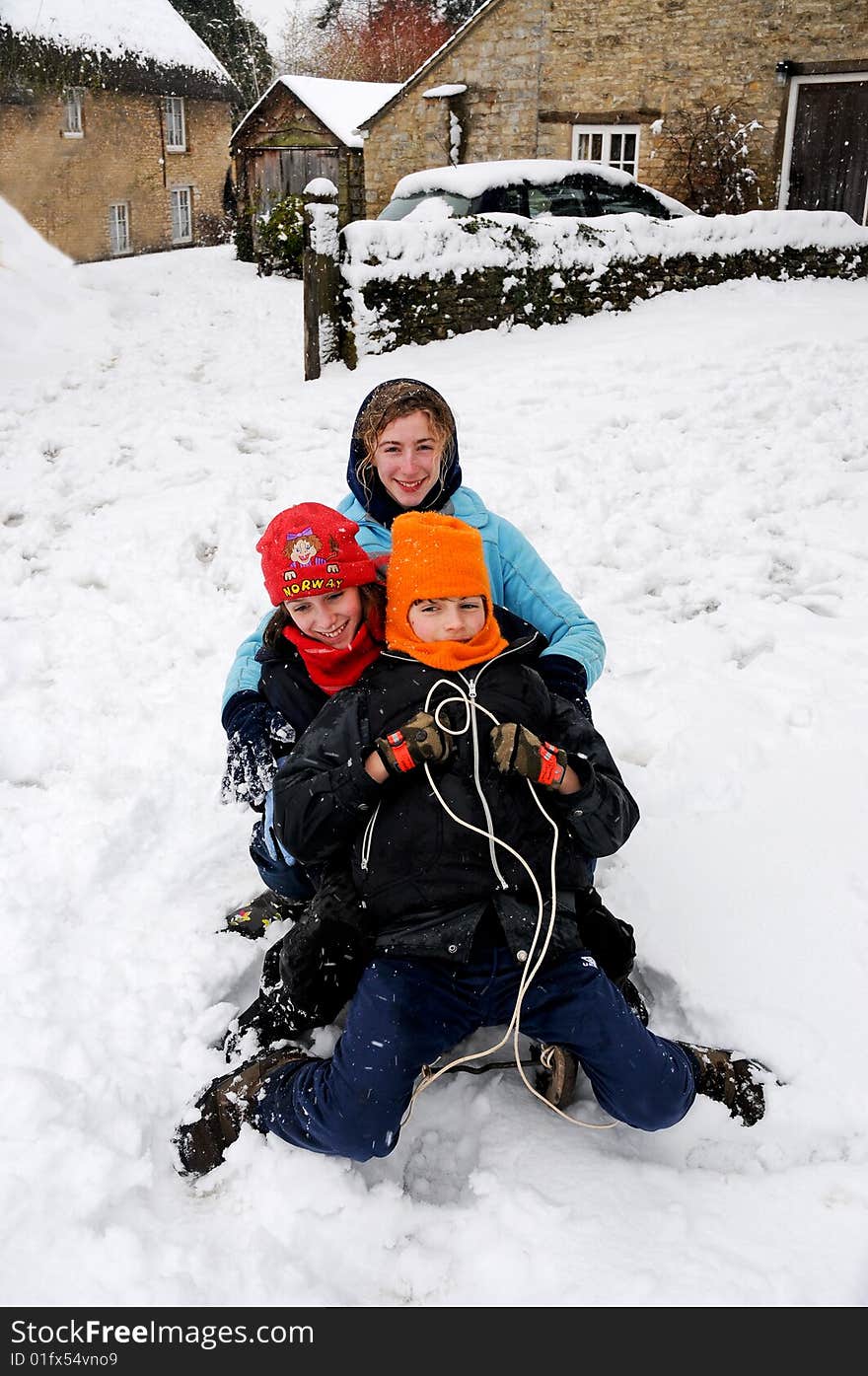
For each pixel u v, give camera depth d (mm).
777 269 11281
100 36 24125
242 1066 2441
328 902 2270
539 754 2102
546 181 11688
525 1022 2195
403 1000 2129
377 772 2119
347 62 42969
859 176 13789
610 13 14562
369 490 2738
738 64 13992
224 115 29172
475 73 15625
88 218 24578
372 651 2422
